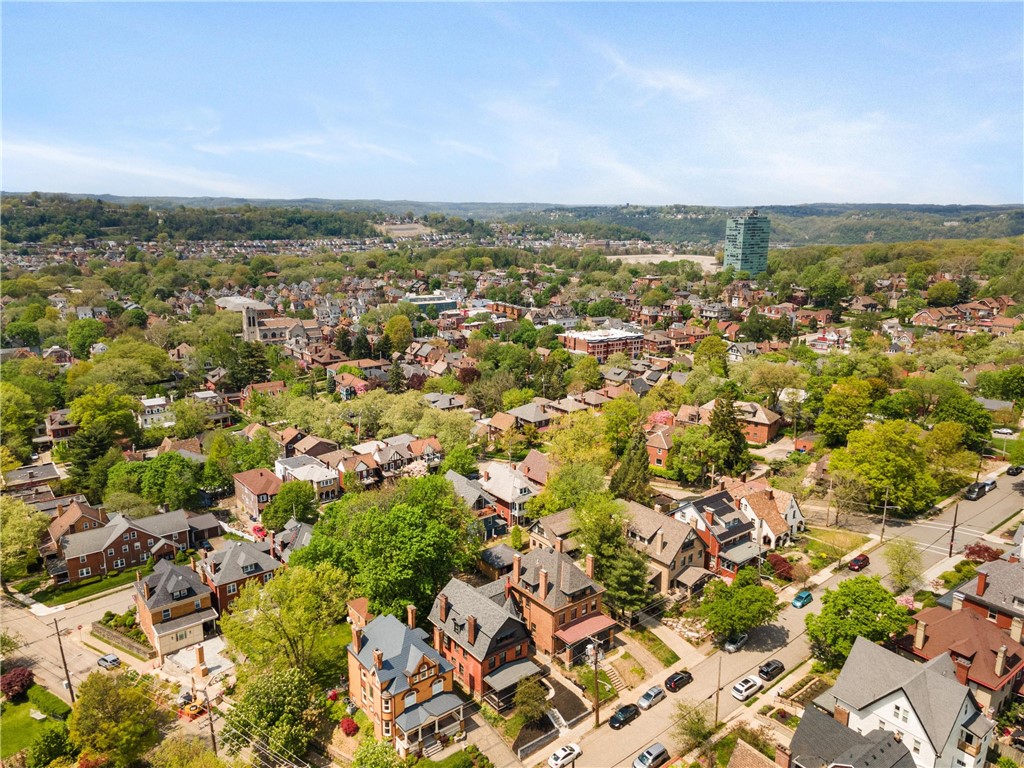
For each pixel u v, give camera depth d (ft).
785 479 370.94
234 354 655.35
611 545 264.31
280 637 235.81
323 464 420.36
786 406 492.54
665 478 414.62
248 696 207.72
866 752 166.61
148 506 358.23
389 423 487.61
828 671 230.27
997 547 303.48
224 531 366.02
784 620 263.70
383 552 248.93
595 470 338.95
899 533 331.16
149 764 209.77
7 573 315.17
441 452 444.55
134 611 287.07
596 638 243.40
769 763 172.35
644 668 237.45
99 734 201.46
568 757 193.77
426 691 207.92
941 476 371.35
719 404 397.60
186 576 274.98
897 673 192.85
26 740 220.43
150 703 216.95
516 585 254.88
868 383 477.77
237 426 528.63
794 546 320.50
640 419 477.36
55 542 330.34
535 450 435.12
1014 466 400.67
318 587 248.32
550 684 227.61
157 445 482.28
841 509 356.18
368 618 239.71
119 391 548.72
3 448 431.84
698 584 284.82
